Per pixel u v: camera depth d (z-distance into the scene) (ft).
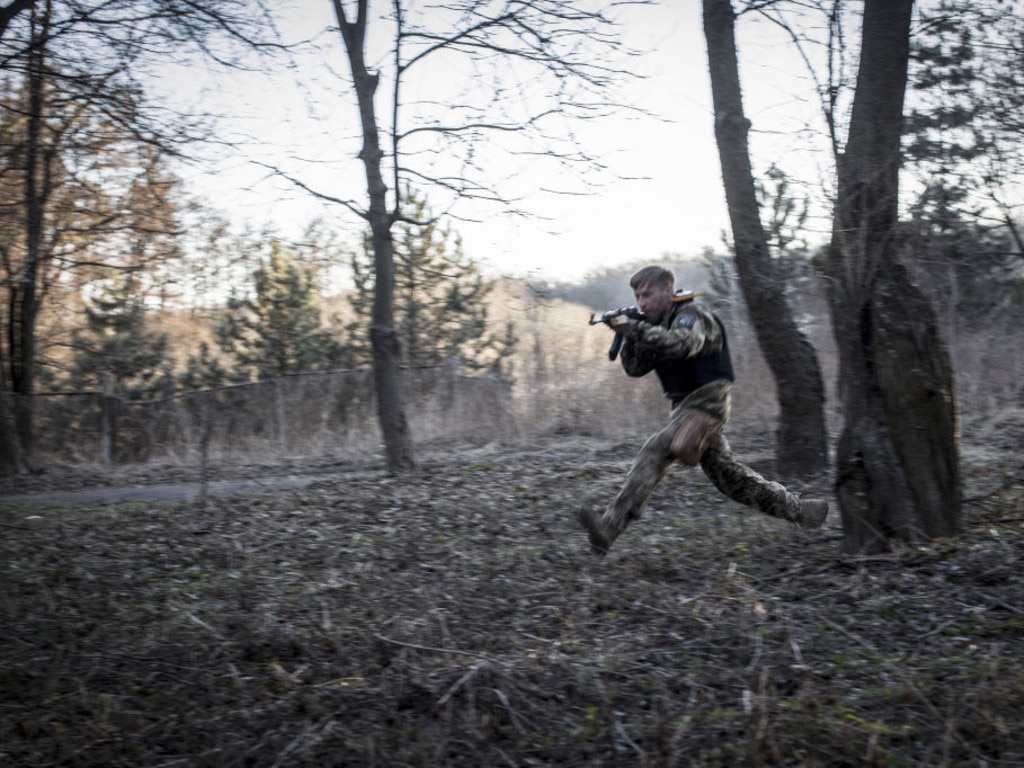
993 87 23.38
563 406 51.57
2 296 63.87
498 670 13.70
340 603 19.22
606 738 12.06
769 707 12.23
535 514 28.30
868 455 19.30
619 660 14.43
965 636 14.65
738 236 32.68
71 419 57.21
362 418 56.08
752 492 19.47
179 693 14.53
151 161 43.19
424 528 26.76
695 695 13.08
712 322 18.38
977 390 45.62
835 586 17.34
